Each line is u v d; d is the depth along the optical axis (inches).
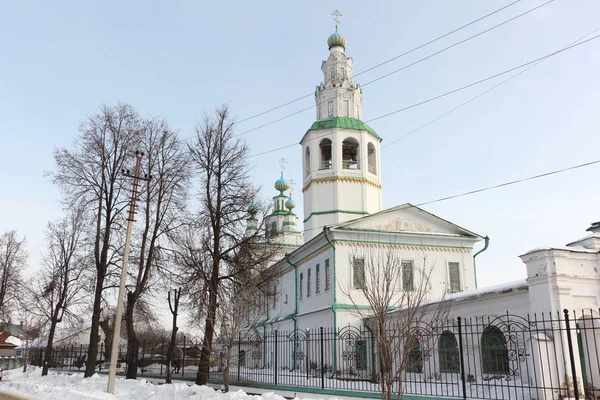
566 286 609.6
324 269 1204.5
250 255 880.9
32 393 940.6
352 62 1574.8
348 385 772.0
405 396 619.2
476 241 1220.5
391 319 831.7
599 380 609.0
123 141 1138.0
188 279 884.6
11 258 1902.1
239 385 877.8
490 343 774.5
